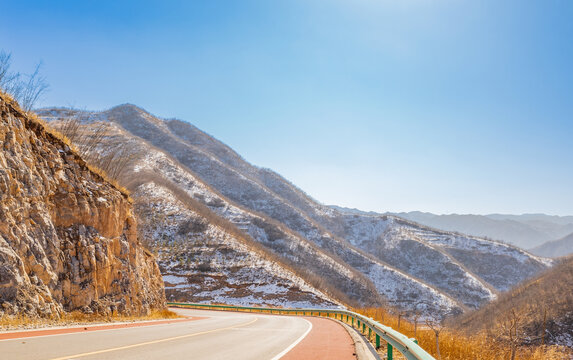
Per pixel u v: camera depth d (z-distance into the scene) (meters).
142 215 133.75
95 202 21.56
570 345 62.12
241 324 22.64
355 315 20.42
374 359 8.88
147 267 30.30
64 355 7.17
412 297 183.62
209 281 105.12
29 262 15.05
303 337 14.97
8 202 14.70
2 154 15.26
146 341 10.59
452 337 19.67
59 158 19.92
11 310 12.86
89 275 19.19
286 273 119.81
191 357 8.30
